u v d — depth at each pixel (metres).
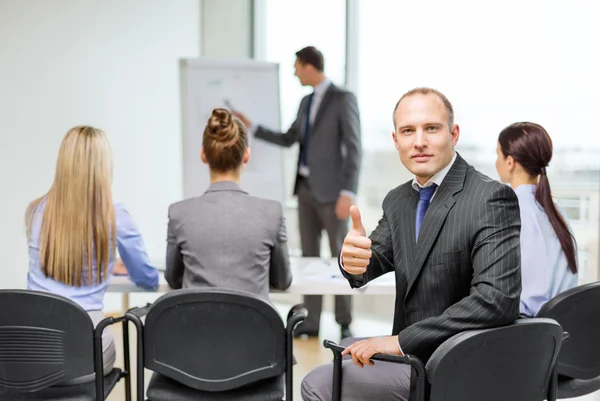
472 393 1.45
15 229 4.14
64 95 4.27
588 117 3.65
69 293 2.06
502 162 2.23
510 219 1.53
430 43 4.27
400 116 1.63
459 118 4.17
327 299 4.81
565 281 2.09
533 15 3.82
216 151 2.10
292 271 2.52
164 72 4.73
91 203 2.05
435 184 1.68
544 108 3.82
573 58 3.68
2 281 4.12
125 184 4.57
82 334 1.82
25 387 1.83
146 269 2.19
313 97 3.96
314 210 4.02
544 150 2.13
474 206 1.56
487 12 4.01
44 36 4.17
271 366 1.81
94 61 4.38
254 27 5.04
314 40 4.80
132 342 3.87
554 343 1.52
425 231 1.62
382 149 4.54
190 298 1.73
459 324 1.46
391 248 1.84
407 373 1.73
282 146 4.12
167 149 4.82
